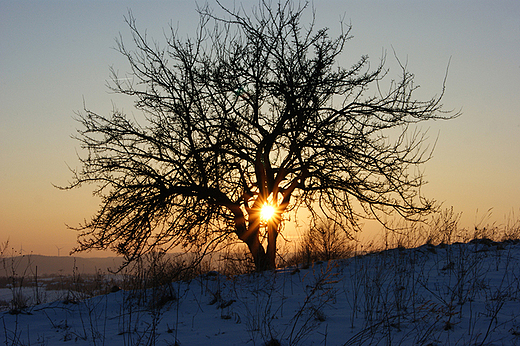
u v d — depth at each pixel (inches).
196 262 409.7
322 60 473.7
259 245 499.8
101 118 506.3
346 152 467.8
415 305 272.2
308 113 464.4
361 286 334.6
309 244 529.3
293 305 300.5
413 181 468.8
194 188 462.9
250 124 494.3
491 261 395.2
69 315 344.2
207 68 483.5
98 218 466.9
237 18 488.4
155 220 470.9
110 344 244.4
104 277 434.0
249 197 511.8
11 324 319.6
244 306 309.3
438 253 447.8
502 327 215.6
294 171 519.8
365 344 205.5
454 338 205.2
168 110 493.4
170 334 256.5
